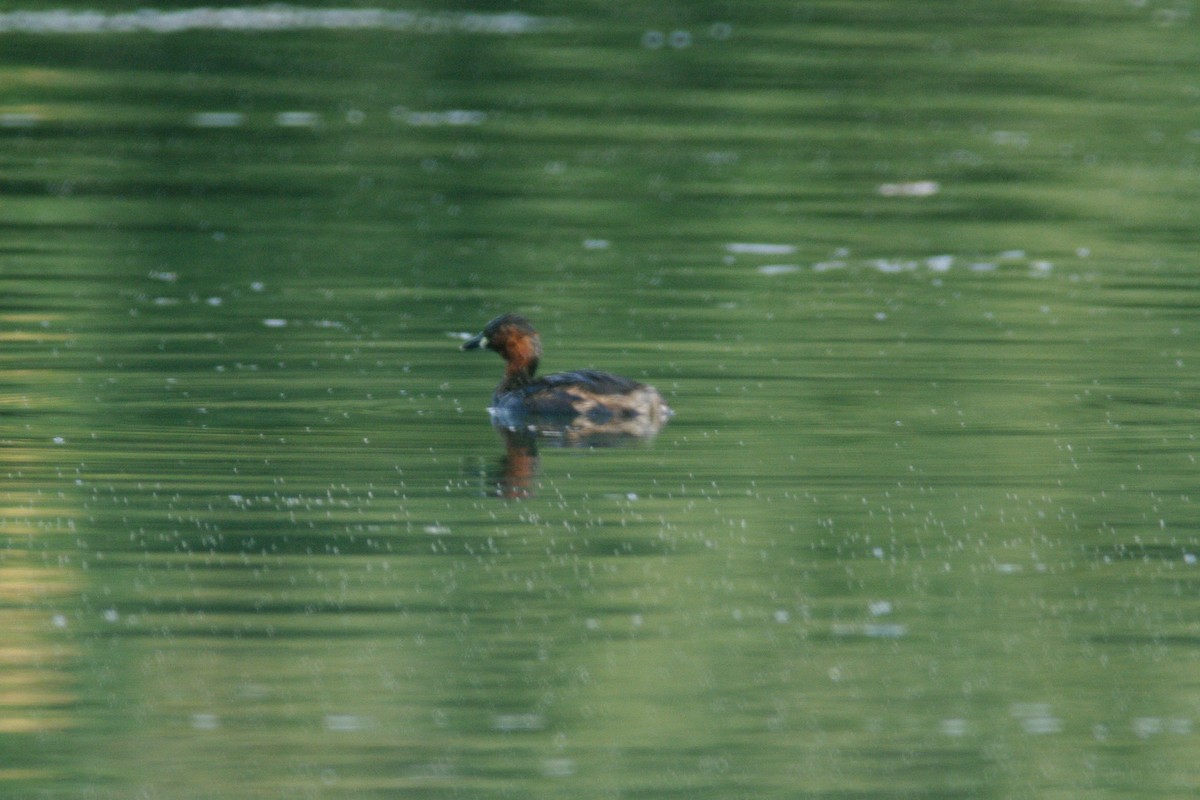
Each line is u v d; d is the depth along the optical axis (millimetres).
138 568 13727
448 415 18547
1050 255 27281
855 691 11844
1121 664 12266
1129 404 18938
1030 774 10867
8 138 34750
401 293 24406
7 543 14234
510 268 25984
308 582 13492
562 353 21266
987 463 16703
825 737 11273
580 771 10820
